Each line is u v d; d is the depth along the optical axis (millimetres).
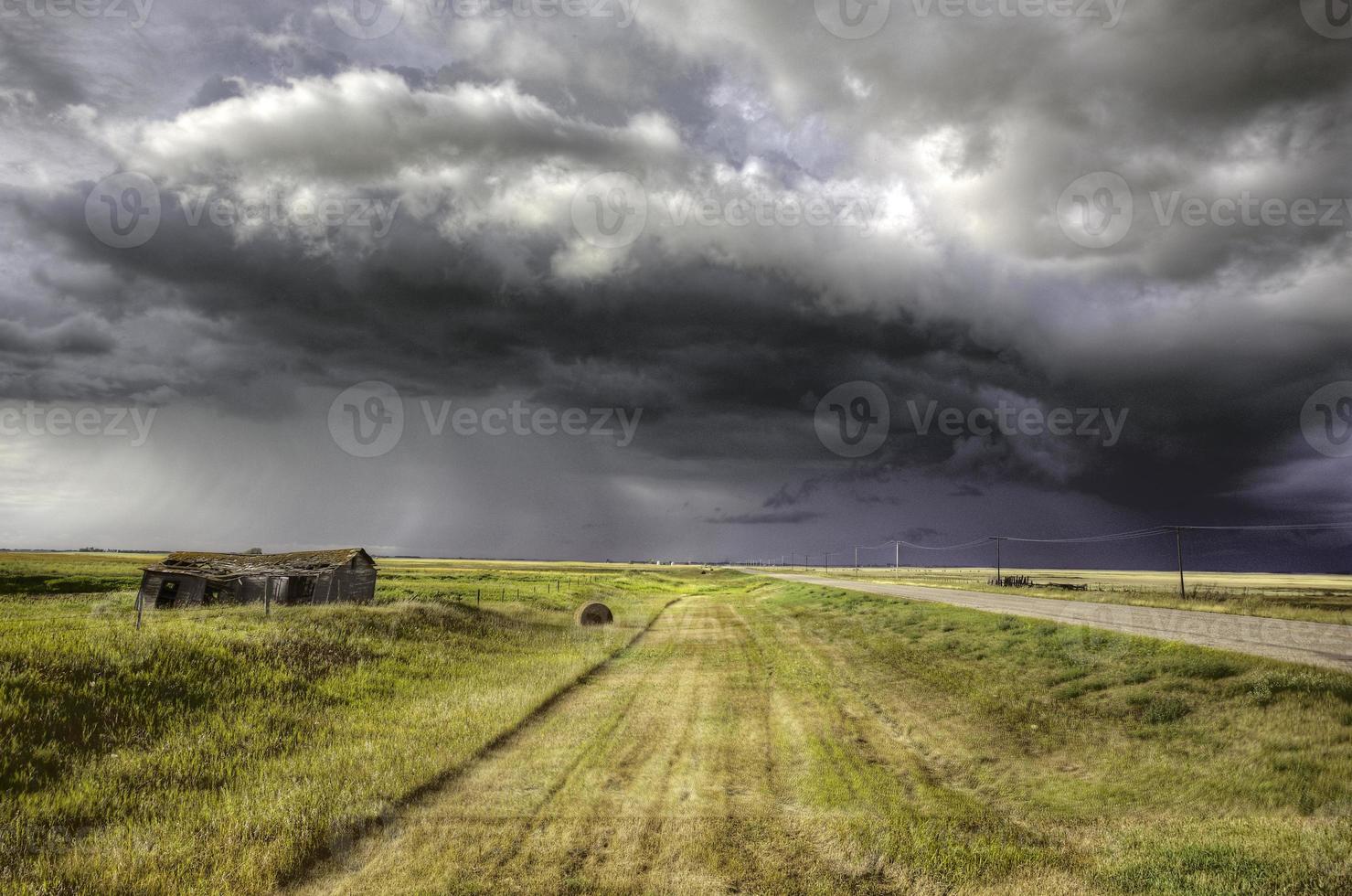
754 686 18156
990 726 12555
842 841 8125
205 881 7324
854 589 56375
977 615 25906
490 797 9734
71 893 7094
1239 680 12281
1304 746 9469
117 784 9875
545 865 7594
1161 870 6875
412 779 10336
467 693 16828
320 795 9578
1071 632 19375
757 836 8367
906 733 12922
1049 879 7031
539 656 23656
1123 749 10695
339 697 15469
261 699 14102
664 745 12406
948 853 7719
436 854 7875
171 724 12258
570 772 10891
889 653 20844
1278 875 6480
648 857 7797
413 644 22281
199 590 35188
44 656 13266
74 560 122500
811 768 10906
